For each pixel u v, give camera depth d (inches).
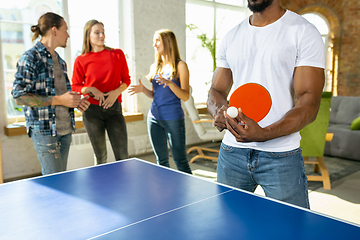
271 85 48.2
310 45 44.8
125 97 179.0
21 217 33.4
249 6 47.7
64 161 87.4
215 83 56.9
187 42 204.2
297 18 47.0
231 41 52.9
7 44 137.3
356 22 258.8
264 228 29.9
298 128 42.7
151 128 102.3
